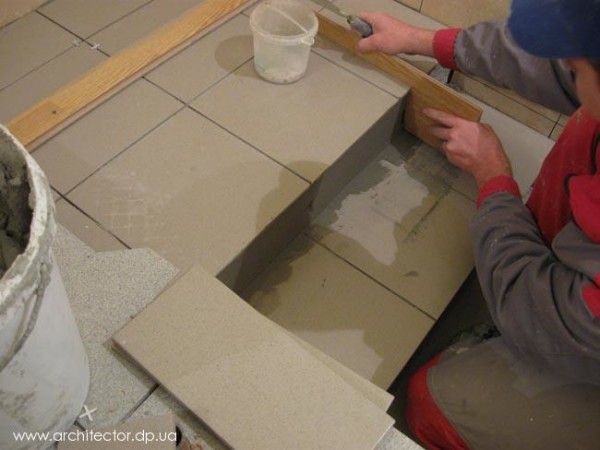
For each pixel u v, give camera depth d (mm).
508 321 1014
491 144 1389
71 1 1754
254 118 1480
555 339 948
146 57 1533
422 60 1671
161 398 850
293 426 812
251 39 1645
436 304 1493
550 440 1104
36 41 1646
